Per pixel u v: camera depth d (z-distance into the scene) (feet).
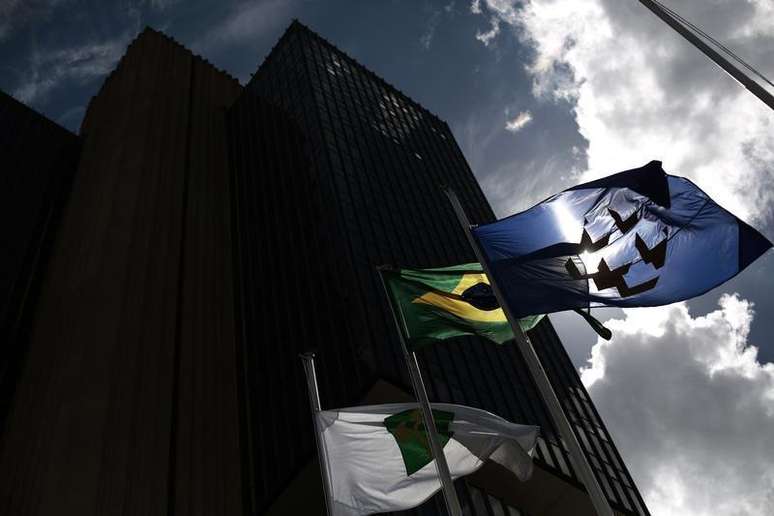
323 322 164.86
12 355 208.64
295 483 142.31
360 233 184.85
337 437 59.21
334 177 202.28
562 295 55.16
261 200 237.04
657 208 55.83
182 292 207.92
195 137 283.18
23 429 177.99
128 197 228.02
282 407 161.89
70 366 180.65
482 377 172.76
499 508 143.84
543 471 152.97
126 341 180.24
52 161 284.61
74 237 237.25
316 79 261.03
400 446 59.06
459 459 59.21
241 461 167.73
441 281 65.46
